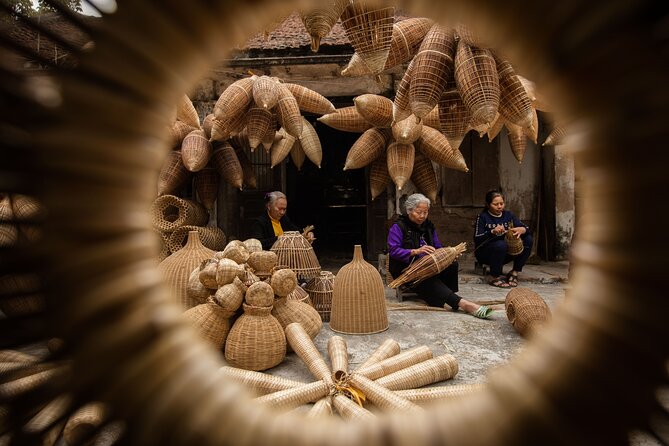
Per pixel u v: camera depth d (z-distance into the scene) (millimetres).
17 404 394
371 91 6582
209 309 2928
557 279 5980
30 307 396
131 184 431
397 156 4574
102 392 415
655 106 360
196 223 5910
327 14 1641
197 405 452
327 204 12836
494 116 2596
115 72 394
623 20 353
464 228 7469
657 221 373
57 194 390
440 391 2238
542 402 427
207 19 420
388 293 5188
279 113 4590
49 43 398
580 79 393
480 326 3809
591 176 418
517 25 401
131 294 427
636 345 390
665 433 402
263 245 4949
